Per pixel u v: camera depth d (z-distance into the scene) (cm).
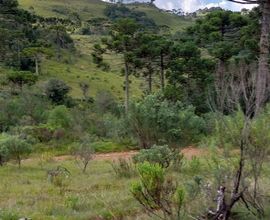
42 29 10919
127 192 1201
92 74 9488
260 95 732
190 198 818
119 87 8944
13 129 3575
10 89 6756
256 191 762
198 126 2289
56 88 6519
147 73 5134
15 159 2278
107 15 19462
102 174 1756
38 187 1438
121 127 2589
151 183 653
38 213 979
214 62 4597
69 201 1070
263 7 1216
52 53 8688
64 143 3288
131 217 891
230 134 725
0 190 1388
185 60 4684
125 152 2809
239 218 736
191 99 3994
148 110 2372
